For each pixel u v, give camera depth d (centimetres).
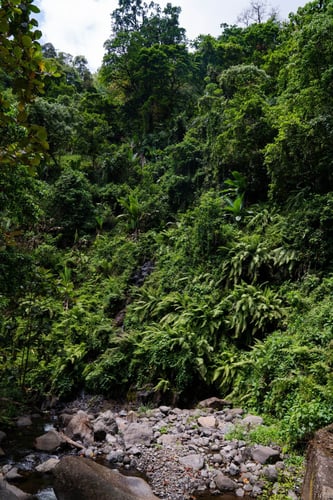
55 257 1535
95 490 303
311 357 554
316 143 880
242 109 1221
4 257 596
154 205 1655
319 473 290
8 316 661
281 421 486
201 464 427
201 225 1050
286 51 1606
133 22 3881
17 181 621
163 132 2508
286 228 901
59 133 2048
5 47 159
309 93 919
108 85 3178
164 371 764
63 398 848
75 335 988
